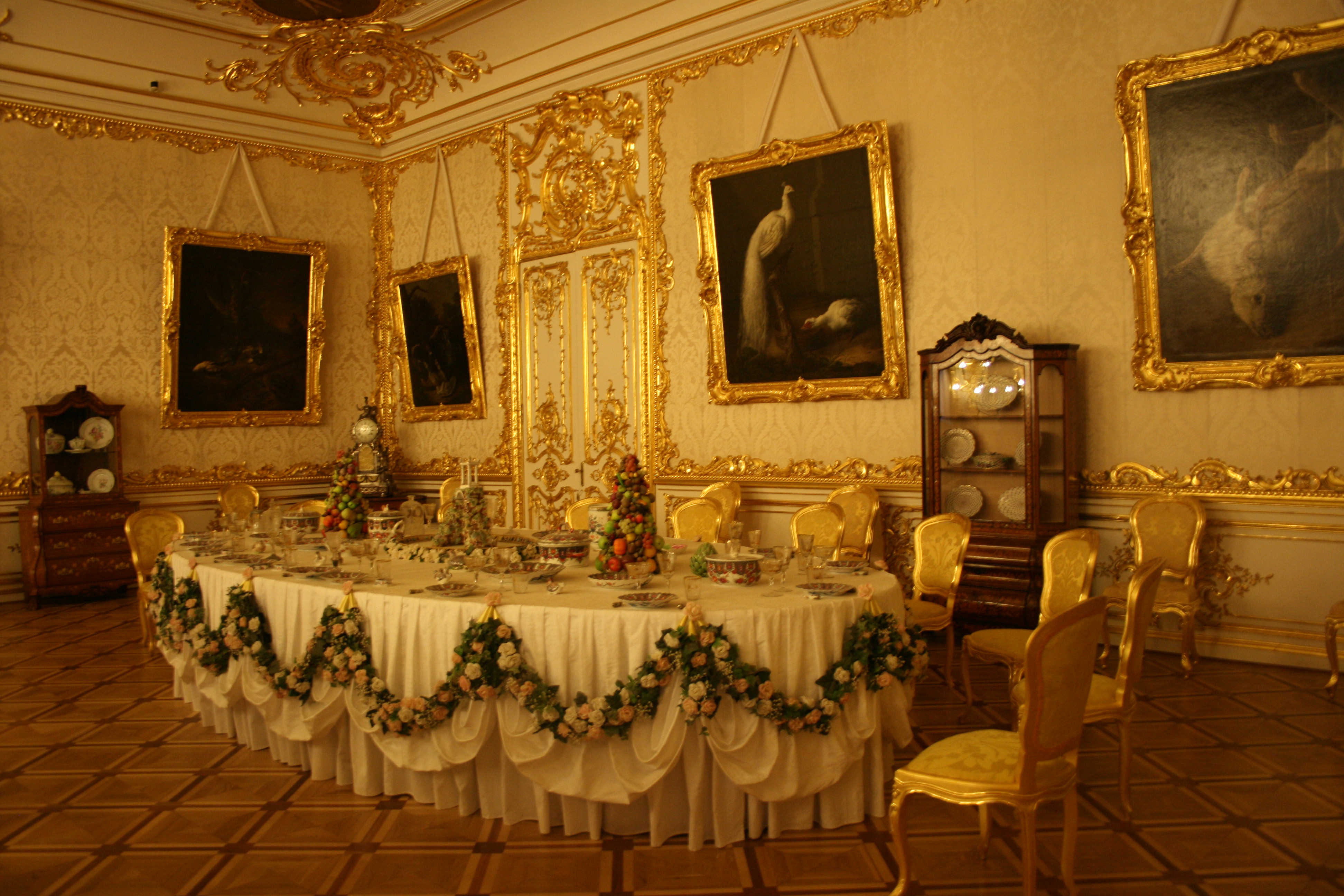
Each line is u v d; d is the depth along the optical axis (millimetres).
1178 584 5211
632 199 7773
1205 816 3248
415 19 8094
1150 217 5344
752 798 3111
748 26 6992
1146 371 5434
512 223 8766
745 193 6895
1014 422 5543
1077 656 2494
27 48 7867
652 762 3018
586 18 7816
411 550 4414
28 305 8016
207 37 8344
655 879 2869
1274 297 5023
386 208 9875
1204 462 5332
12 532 7898
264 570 4152
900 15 6309
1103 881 2814
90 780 3783
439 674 3314
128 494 8484
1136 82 5324
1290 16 4953
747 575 3477
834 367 6605
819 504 6195
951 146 6129
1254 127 5008
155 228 8641
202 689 4277
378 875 2930
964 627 5812
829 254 6527
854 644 3168
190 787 3691
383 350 9984
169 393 8672
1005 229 5938
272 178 9312
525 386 8734
